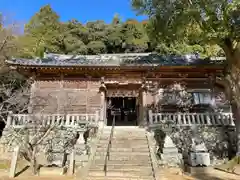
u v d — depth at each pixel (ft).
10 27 68.39
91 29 137.80
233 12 31.40
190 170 31.68
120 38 131.13
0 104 43.93
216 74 57.11
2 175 29.63
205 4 33.73
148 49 124.36
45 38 127.54
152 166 30.32
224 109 56.03
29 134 41.42
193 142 36.42
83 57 68.39
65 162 35.17
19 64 51.70
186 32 40.19
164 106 55.83
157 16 39.24
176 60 60.59
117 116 86.58
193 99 56.24
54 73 57.36
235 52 37.09
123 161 31.71
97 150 34.73
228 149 40.37
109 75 57.88
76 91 56.85
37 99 54.13
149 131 42.73
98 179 26.71
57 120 43.88
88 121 41.93
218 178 28.58
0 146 40.75
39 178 28.27
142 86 56.75
